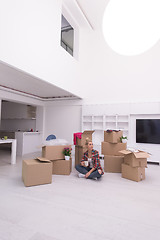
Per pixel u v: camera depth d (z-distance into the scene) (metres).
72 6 4.41
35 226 1.45
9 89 4.49
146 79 4.89
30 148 5.76
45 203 1.92
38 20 3.21
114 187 2.51
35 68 3.11
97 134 5.42
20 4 2.74
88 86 5.64
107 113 5.18
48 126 6.23
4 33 2.43
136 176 2.81
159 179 2.98
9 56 2.51
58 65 3.95
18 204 1.88
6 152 5.84
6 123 7.07
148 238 1.32
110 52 5.40
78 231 1.39
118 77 5.26
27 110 6.22
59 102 6.03
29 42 2.95
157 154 4.44
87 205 1.89
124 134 5.02
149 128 4.59
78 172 3.37
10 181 2.69
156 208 1.85
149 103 4.64
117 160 3.40
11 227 1.43
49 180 2.63
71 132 5.82
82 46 5.56
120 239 1.30
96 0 4.36
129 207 1.86
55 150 3.16
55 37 3.82
